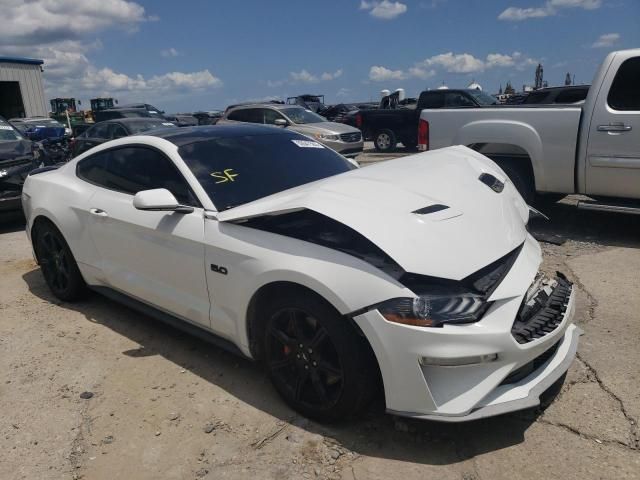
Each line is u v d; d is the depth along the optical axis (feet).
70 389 10.79
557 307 9.23
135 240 11.93
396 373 8.00
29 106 106.42
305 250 8.86
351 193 9.53
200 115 116.06
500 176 11.77
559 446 8.45
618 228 20.77
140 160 12.57
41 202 14.67
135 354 12.14
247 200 11.01
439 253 8.38
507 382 8.45
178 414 9.79
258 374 11.05
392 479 7.94
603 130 18.11
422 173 10.67
